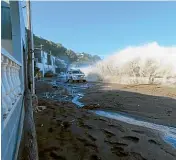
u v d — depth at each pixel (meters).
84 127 6.69
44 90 19.73
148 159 4.50
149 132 6.38
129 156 4.60
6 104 3.00
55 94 16.83
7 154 2.85
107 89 19.03
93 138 5.65
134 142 5.46
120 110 9.95
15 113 4.12
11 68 4.09
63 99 14.14
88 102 12.37
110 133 6.12
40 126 6.70
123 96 14.35
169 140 5.75
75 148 4.93
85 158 4.43
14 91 4.32
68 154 4.60
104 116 8.67
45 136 5.73
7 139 2.88
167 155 4.74
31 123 5.07
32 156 3.75
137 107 10.55
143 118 8.36
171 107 10.45
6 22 8.38
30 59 10.55
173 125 7.32
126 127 6.84
